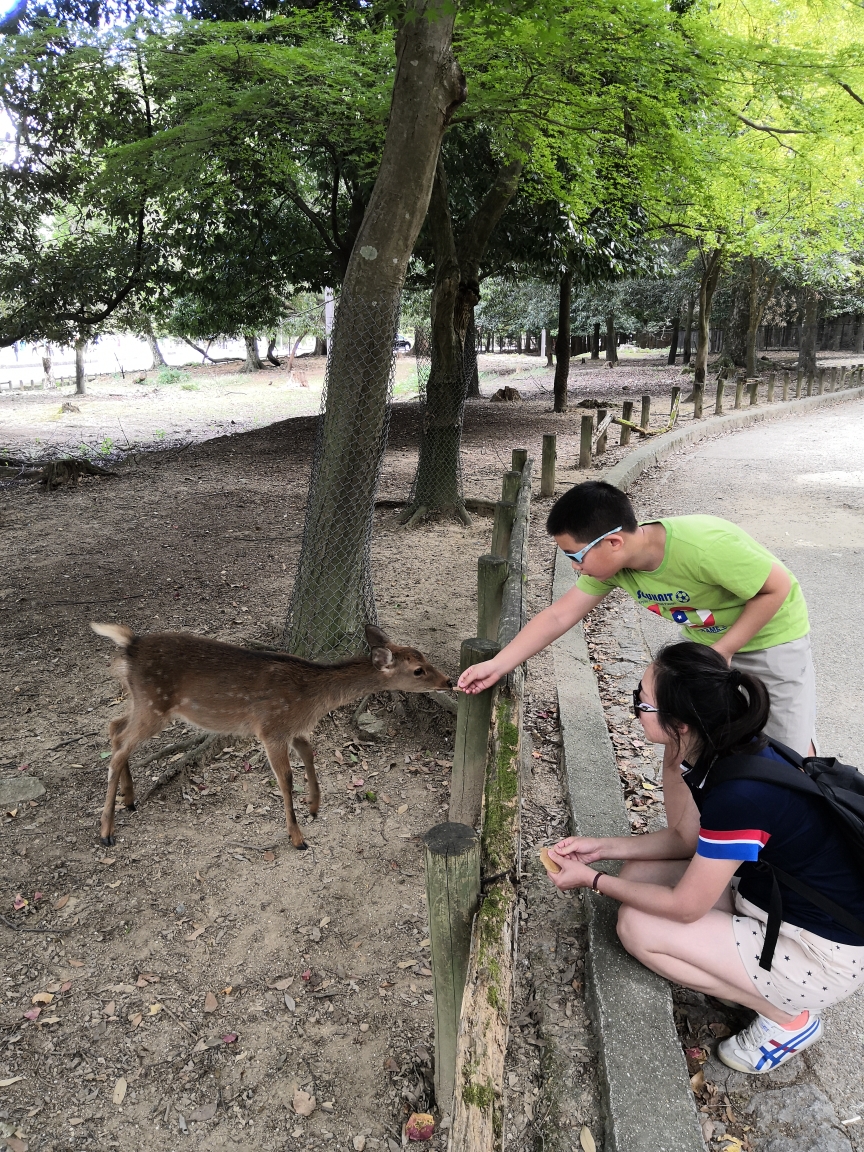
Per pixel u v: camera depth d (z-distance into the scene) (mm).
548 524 2834
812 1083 2555
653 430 15594
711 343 42125
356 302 4613
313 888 3541
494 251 15570
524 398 25328
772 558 2779
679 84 6223
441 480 9461
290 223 15406
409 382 34031
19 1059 2748
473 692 3211
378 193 4488
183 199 11461
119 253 13711
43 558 8383
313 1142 2492
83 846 3820
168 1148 2475
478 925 2145
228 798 4238
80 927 3318
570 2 5078
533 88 6305
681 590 2840
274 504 10914
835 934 2348
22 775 4332
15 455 17094
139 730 3807
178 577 7617
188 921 3357
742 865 2518
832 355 39188
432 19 3930
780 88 6148
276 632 5996
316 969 3111
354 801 4180
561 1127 2375
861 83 6527
